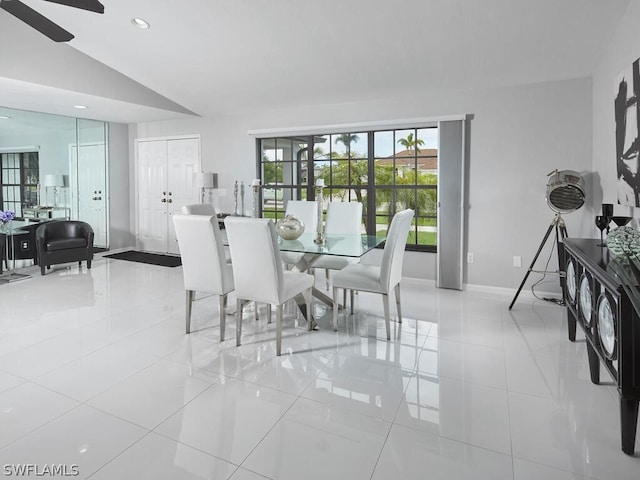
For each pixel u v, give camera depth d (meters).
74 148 6.38
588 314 2.34
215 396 2.37
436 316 3.81
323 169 5.56
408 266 5.10
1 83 4.19
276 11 3.44
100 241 6.81
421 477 1.72
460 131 4.53
